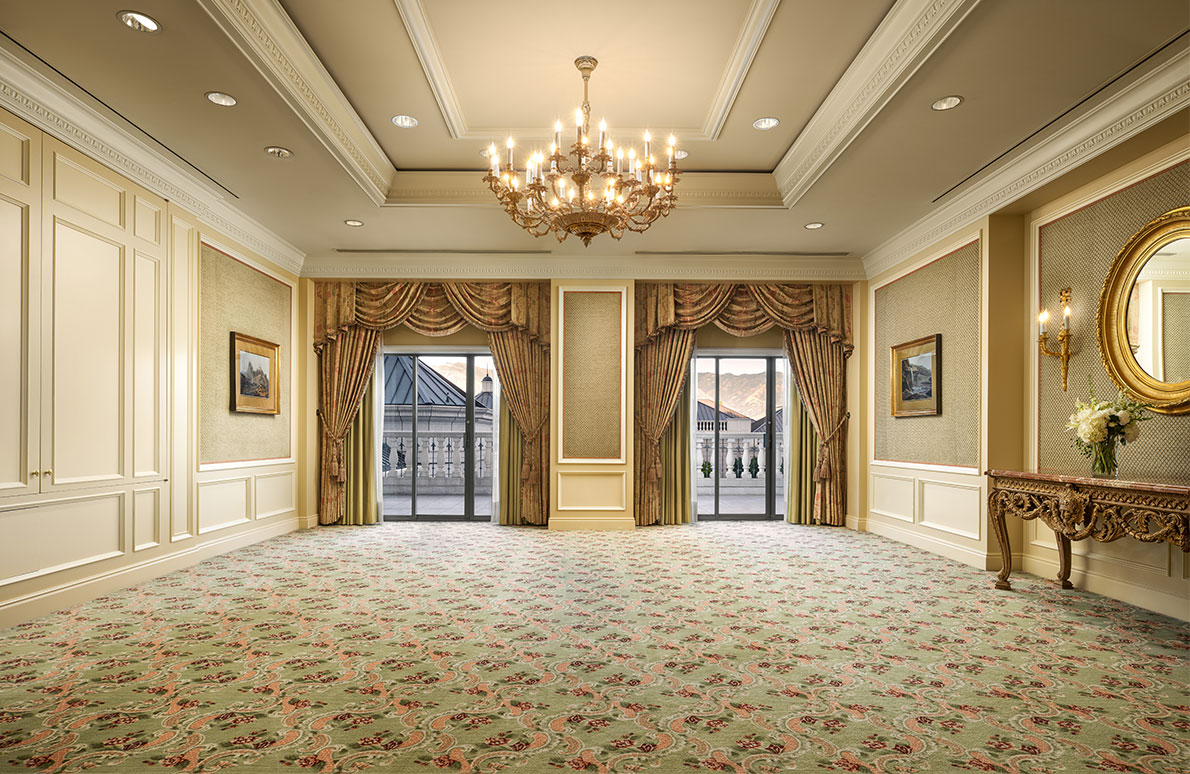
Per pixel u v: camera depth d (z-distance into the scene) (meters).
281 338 7.33
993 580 5.12
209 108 4.19
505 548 6.46
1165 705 2.80
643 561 5.83
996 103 4.08
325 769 2.26
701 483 8.53
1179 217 4.02
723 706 2.78
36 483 4.04
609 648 3.49
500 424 8.13
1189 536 3.53
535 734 2.52
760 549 6.43
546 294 8.06
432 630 3.79
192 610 4.19
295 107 4.15
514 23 3.85
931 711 2.74
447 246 7.45
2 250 3.84
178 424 5.44
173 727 2.56
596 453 7.79
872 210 6.09
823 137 4.84
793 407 8.23
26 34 3.42
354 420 8.12
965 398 5.88
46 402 4.12
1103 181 4.71
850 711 2.73
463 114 4.98
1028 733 2.54
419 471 8.51
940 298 6.31
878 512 7.41
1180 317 4.05
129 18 3.28
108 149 4.55
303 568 5.49
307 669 3.17
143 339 5.02
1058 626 3.91
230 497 6.28
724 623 3.95
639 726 2.59
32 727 2.55
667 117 5.00
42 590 4.09
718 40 4.02
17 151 3.93
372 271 7.87
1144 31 3.34
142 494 5.00
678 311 8.05
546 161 5.60
